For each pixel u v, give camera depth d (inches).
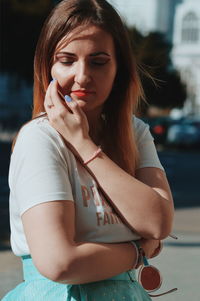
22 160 79.9
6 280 217.3
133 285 84.4
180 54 3198.8
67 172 81.3
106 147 92.7
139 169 94.0
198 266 247.4
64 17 85.5
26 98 1627.7
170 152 1143.0
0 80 1692.9
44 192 77.5
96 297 80.0
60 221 76.8
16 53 1286.9
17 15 1263.5
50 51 87.2
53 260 75.4
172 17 3186.5
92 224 81.3
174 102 1834.4
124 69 92.3
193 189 576.7
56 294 79.6
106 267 78.8
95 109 90.7
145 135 96.5
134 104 95.1
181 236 313.4
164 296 201.0
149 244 85.1
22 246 81.5
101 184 82.7
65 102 84.6
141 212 83.0
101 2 87.1
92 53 84.8
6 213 388.8
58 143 81.7
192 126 1229.1
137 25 1588.3
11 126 1526.8
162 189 92.2
